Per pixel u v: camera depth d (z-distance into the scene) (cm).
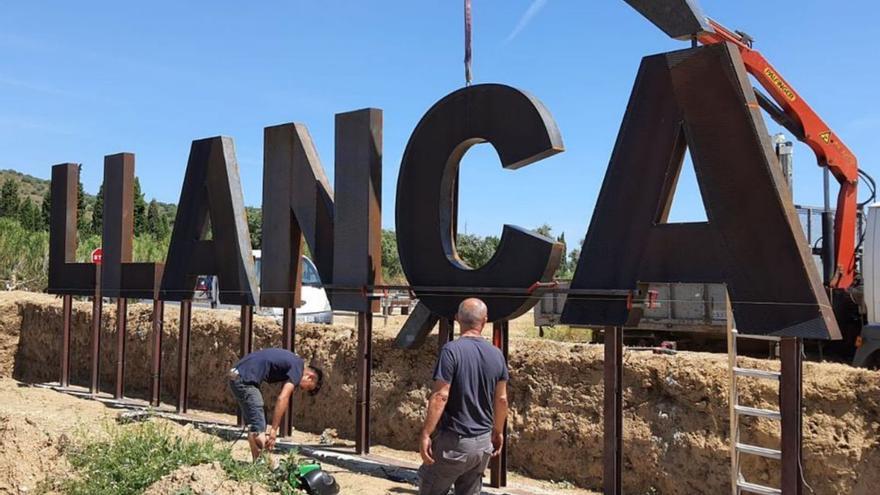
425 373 995
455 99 809
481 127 783
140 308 1487
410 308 2402
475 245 3300
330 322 1841
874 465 690
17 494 693
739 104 626
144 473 671
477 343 571
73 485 671
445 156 821
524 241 758
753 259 620
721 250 636
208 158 1102
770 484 729
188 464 680
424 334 915
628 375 840
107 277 1268
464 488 583
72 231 1380
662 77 676
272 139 1023
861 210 1284
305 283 1841
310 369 793
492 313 783
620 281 692
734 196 630
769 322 611
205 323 1322
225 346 1279
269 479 651
